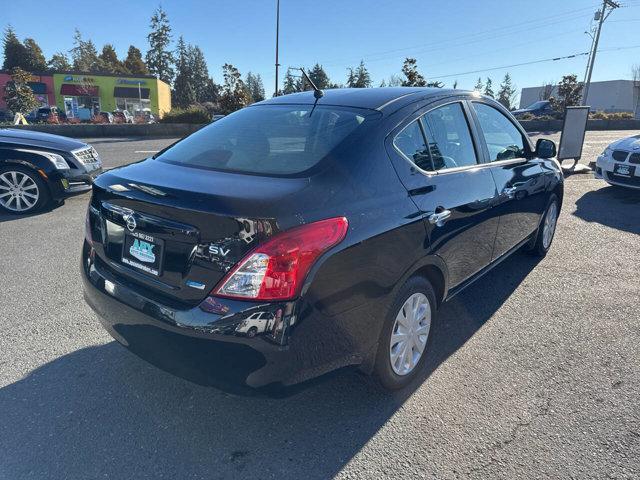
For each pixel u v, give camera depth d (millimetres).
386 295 2355
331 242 2025
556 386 2756
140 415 2510
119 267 2365
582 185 9031
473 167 3238
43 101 49031
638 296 3980
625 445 2287
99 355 3062
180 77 76375
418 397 2662
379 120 2611
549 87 47844
